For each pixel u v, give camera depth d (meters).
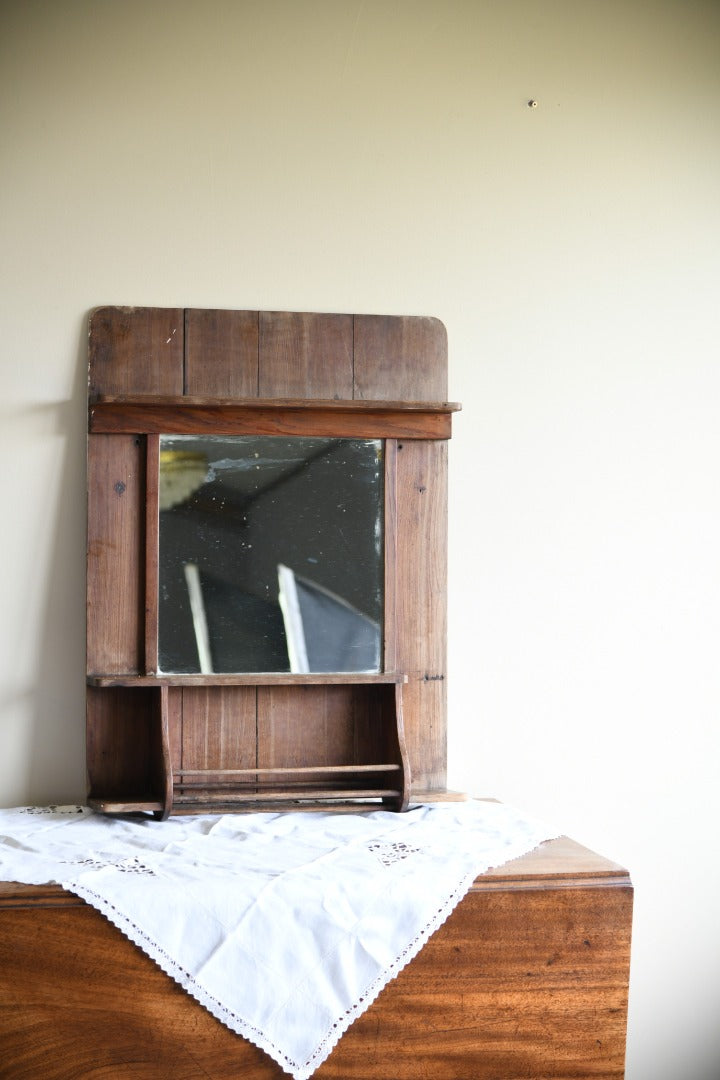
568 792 2.66
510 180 2.67
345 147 2.61
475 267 2.65
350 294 2.61
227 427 2.49
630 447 2.70
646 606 2.70
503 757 2.64
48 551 2.50
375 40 2.63
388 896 1.94
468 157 2.66
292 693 2.53
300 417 2.53
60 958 1.88
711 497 2.73
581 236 2.70
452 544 2.63
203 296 2.55
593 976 2.04
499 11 2.68
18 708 2.49
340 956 1.90
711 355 2.74
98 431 2.45
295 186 2.59
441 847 2.14
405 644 2.56
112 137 2.53
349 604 2.54
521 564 2.65
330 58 2.61
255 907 1.90
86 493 2.50
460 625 2.62
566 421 2.68
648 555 2.70
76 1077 1.88
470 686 2.63
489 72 2.67
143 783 2.46
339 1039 1.94
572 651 2.67
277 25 2.60
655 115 2.73
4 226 2.49
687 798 2.70
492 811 2.44
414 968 1.97
